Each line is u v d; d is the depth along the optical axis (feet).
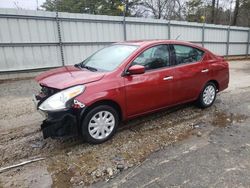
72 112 11.25
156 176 9.77
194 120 15.96
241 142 12.71
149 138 13.24
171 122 15.55
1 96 23.00
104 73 12.57
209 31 57.93
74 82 11.59
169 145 12.44
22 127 15.08
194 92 16.84
